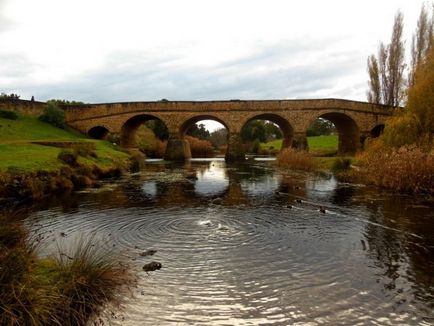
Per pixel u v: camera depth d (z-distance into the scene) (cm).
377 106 5159
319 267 872
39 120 4966
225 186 2339
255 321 619
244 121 5150
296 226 1273
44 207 1579
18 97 5281
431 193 1920
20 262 627
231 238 1113
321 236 1144
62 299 579
